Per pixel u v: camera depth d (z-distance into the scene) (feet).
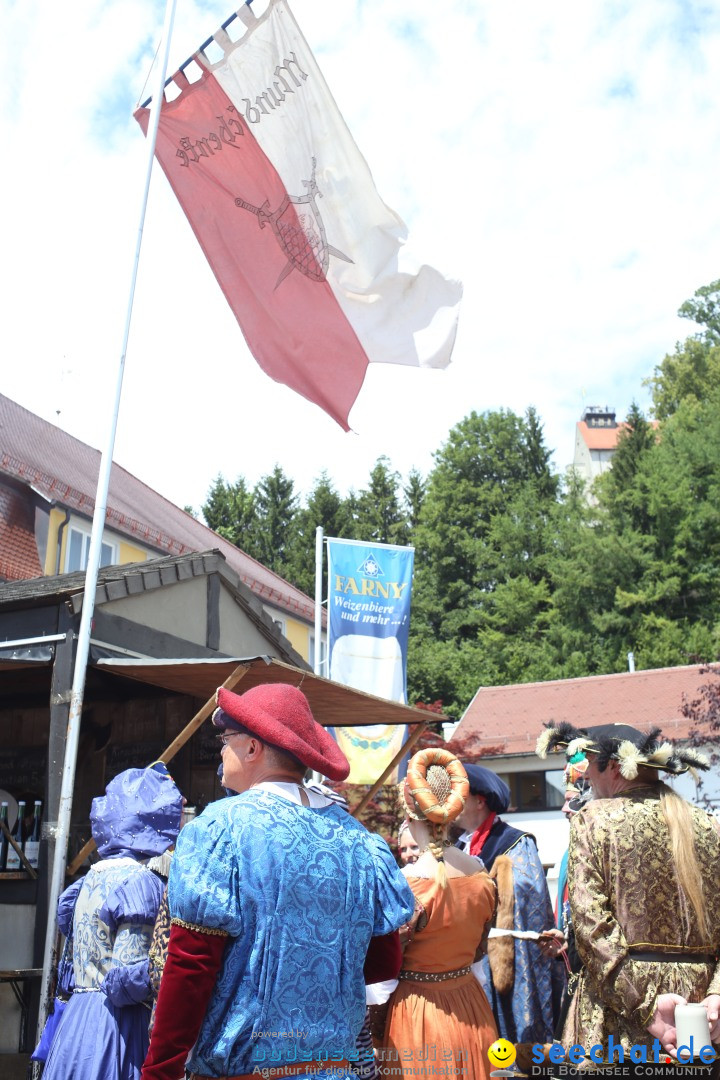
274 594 97.66
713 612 144.25
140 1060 12.16
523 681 150.71
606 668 145.07
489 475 193.36
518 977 13.99
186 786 26.99
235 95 25.31
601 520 163.53
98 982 12.49
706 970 10.48
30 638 22.47
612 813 10.97
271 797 8.59
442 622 174.29
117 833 13.20
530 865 14.87
